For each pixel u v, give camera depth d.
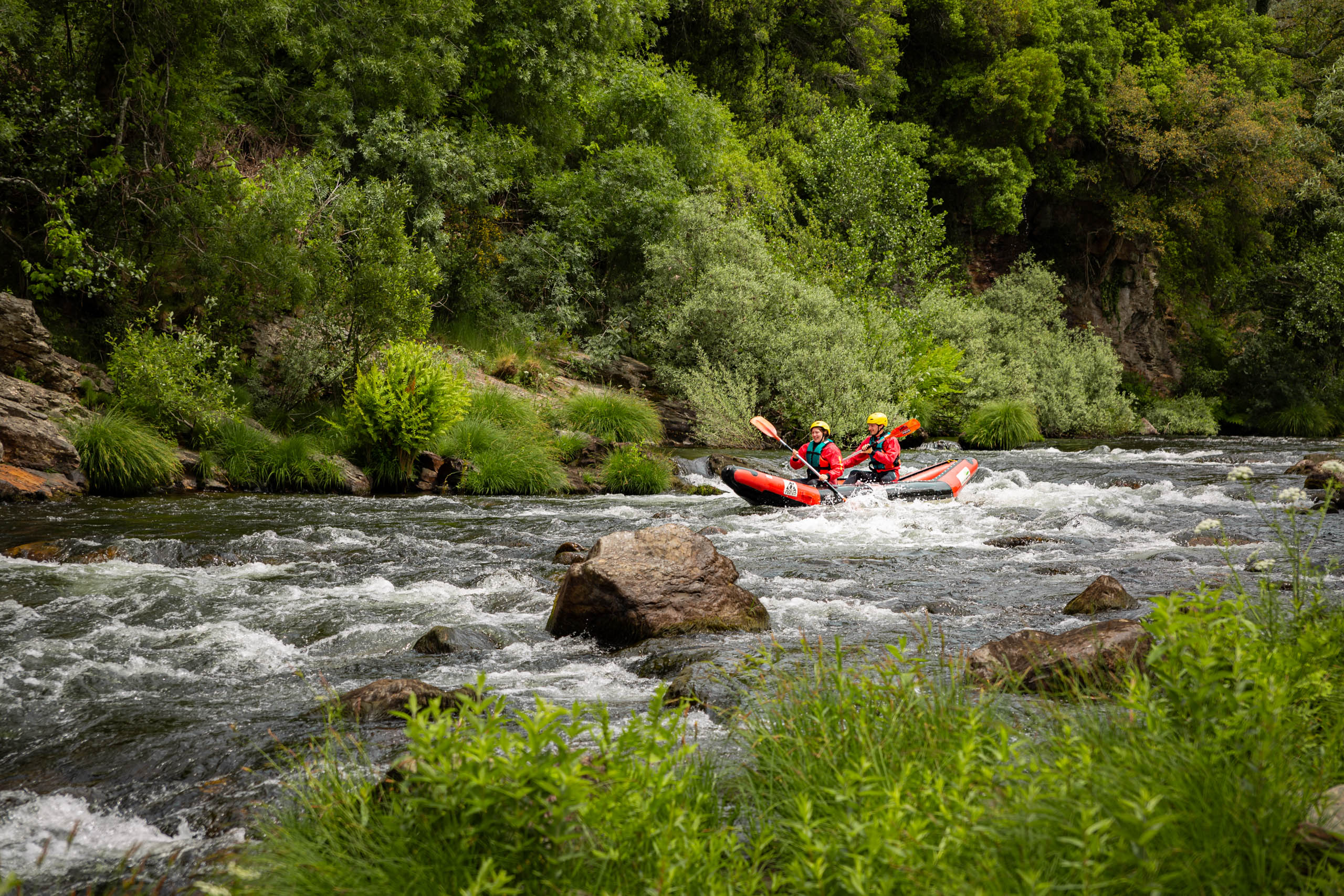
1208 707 2.24
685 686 3.78
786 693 3.11
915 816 1.97
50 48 12.12
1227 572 6.36
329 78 17.38
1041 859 1.81
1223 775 2.02
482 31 19.73
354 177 16.06
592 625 5.06
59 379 11.16
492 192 18.20
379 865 2.06
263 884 2.15
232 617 5.51
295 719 3.75
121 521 8.64
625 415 15.57
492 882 1.86
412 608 5.77
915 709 2.75
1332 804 2.06
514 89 20.03
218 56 14.02
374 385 11.88
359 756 3.22
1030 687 3.45
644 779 2.14
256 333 13.91
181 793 3.09
